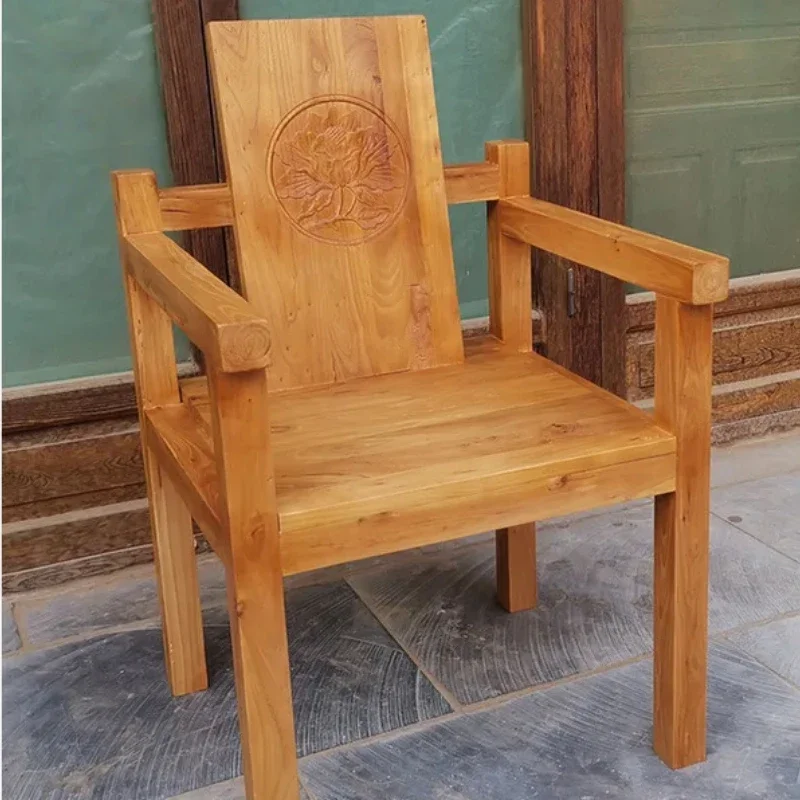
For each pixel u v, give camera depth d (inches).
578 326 83.3
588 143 79.6
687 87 83.7
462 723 57.5
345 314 58.3
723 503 80.9
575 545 75.4
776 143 88.3
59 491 72.9
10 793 53.8
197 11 67.6
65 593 72.9
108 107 69.0
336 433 51.1
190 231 70.3
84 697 61.4
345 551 44.8
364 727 57.6
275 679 44.9
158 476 57.7
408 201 59.1
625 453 48.1
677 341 47.7
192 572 59.6
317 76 57.1
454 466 47.0
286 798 46.5
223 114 55.6
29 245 69.5
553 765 54.0
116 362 73.4
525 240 58.9
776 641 63.3
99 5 67.1
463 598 69.7
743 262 90.4
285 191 56.8
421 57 59.0
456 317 60.4
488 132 78.8
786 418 92.2
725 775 52.7
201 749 56.7
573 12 76.4
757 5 84.0
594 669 61.6
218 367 40.0
